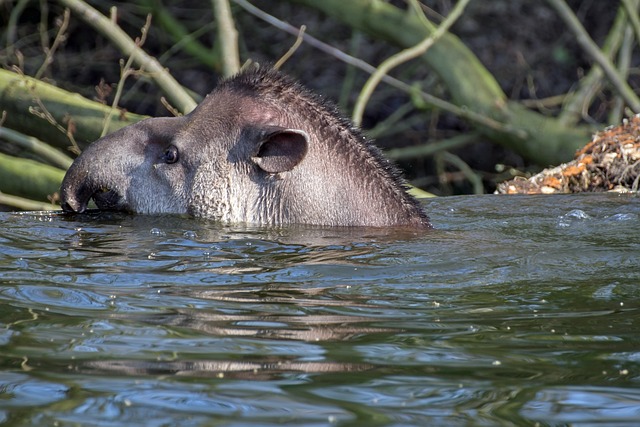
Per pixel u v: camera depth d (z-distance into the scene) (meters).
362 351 13.06
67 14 32.78
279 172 21.67
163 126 23.19
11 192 31.47
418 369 12.38
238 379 11.93
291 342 13.36
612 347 13.30
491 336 13.79
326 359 12.72
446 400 11.38
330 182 22.06
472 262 18.12
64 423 10.64
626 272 17.39
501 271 17.45
